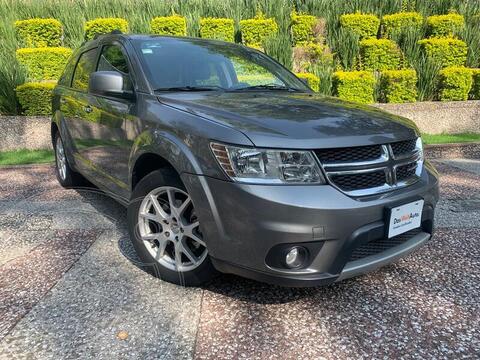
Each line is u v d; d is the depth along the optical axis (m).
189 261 2.77
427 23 9.41
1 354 2.12
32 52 8.41
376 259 2.49
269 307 2.58
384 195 2.43
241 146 2.27
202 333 2.32
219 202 2.33
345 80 7.93
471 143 7.16
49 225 3.94
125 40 3.67
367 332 2.35
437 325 2.42
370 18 9.45
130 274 2.97
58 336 2.28
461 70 8.16
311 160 2.28
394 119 2.89
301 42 9.62
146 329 2.35
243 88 3.55
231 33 9.48
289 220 2.19
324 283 2.30
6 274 2.97
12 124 7.28
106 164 3.62
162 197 2.87
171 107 2.85
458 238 3.68
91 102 3.81
